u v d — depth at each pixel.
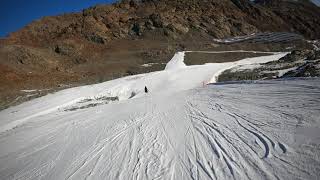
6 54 55.19
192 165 8.87
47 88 43.75
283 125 9.89
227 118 12.92
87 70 56.72
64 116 27.11
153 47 76.75
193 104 18.84
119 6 108.62
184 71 48.41
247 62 57.16
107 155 11.73
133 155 10.94
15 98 38.91
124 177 9.20
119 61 64.50
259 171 7.47
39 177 11.50
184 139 11.41
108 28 90.44
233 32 96.00
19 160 15.23
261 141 9.20
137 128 15.04
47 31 87.94
